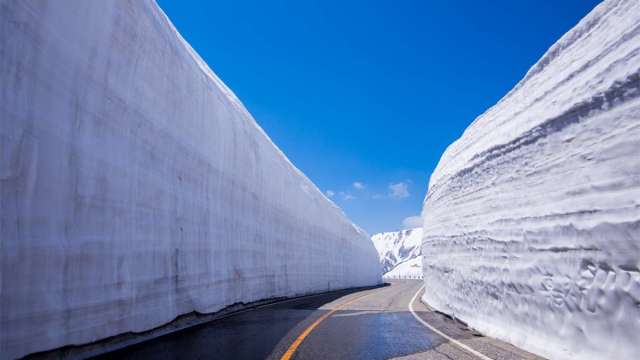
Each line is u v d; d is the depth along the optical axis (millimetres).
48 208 5090
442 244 13609
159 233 8438
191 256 10188
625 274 4488
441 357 5836
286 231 22625
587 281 5113
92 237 6008
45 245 4973
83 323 5629
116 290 6574
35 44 4992
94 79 6320
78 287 5582
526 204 7016
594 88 5246
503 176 8242
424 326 9555
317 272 30078
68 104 5641
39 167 4969
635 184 4438
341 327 9172
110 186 6629
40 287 4844
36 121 4961
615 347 4578
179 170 9836
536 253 6477
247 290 15219
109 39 6781
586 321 5117
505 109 9094
